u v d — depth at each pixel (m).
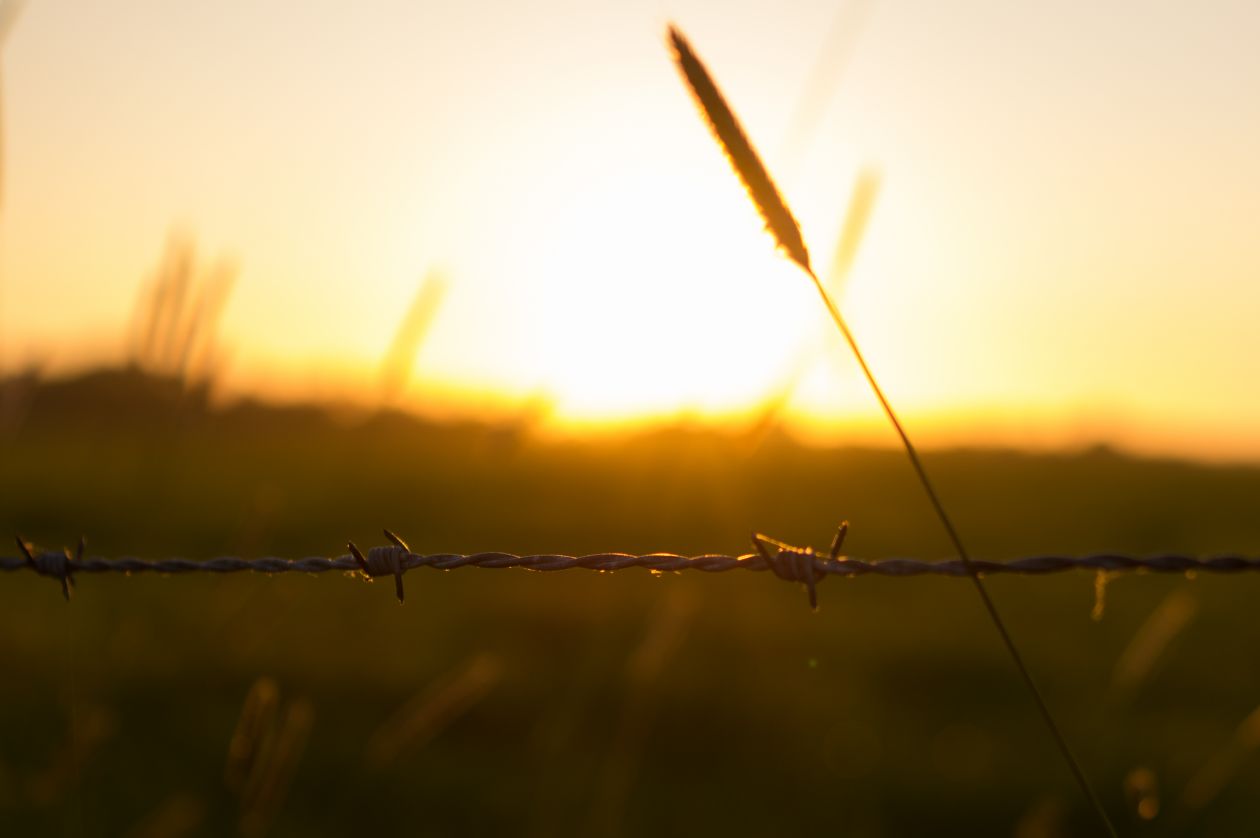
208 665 5.22
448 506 11.12
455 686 2.68
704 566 1.75
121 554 5.99
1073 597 11.73
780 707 6.59
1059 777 5.53
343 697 5.94
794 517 13.34
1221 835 4.57
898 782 5.40
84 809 3.46
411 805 4.35
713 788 5.10
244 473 10.53
